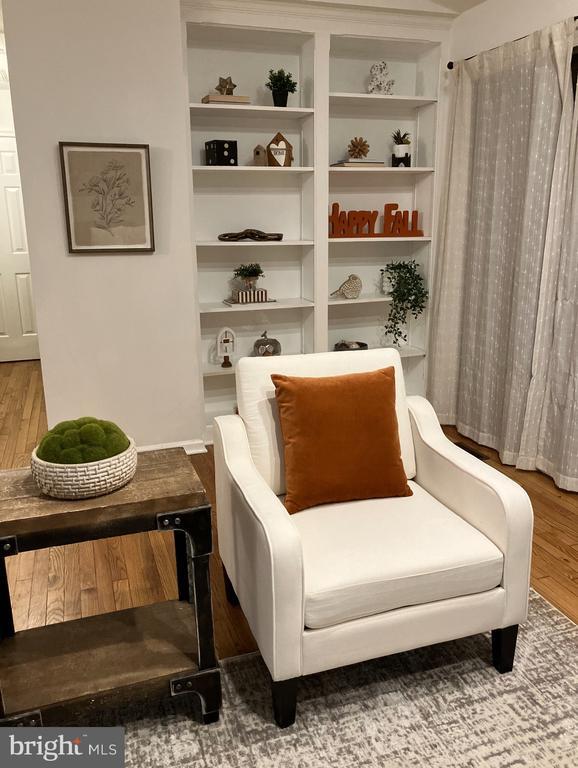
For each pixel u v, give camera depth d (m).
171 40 3.29
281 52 3.98
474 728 1.76
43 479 1.54
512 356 3.52
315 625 1.68
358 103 4.13
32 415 4.66
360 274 4.53
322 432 2.03
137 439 3.75
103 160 3.29
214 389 4.34
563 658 2.04
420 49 4.14
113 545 2.82
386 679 1.96
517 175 3.43
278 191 4.17
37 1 3.05
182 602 2.04
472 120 3.81
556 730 1.75
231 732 1.76
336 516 2.00
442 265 4.08
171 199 3.49
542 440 3.45
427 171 4.16
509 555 1.85
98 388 3.60
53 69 3.15
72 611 2.32
